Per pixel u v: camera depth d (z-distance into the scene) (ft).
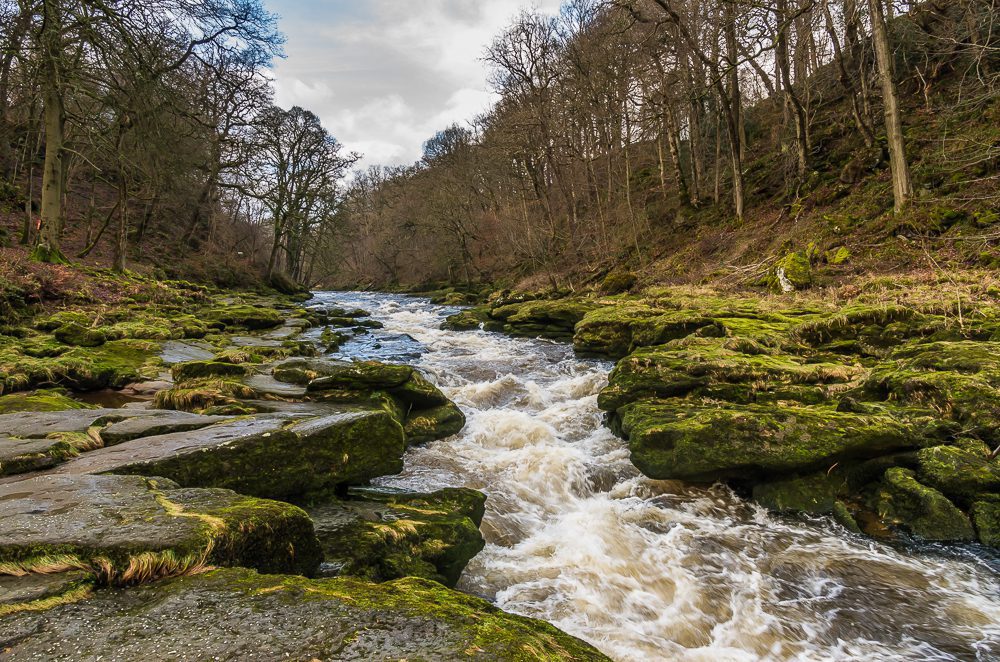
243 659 5.36
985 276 35.60
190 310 63.82
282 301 104.58
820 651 11.93
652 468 20.39
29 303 44.52
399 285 175.42
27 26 49.42
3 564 6.57
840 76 71.31
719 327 35.78
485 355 46.83
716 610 13.37
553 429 26.91
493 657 5.54
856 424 18.47
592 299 65.72
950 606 13.16
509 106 101.19
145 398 25.43
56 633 5.59
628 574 14.96
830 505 17.65
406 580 7.84
